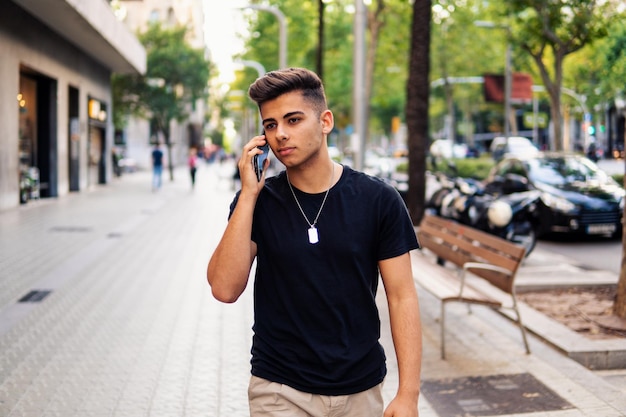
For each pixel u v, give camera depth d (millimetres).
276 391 2346
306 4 37469
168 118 43375
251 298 7766
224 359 5559
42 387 4895
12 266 9719
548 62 23922
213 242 12344
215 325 6609
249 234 2354
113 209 18656
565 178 13492
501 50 33438
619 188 13266
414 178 12406
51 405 4559
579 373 5195
